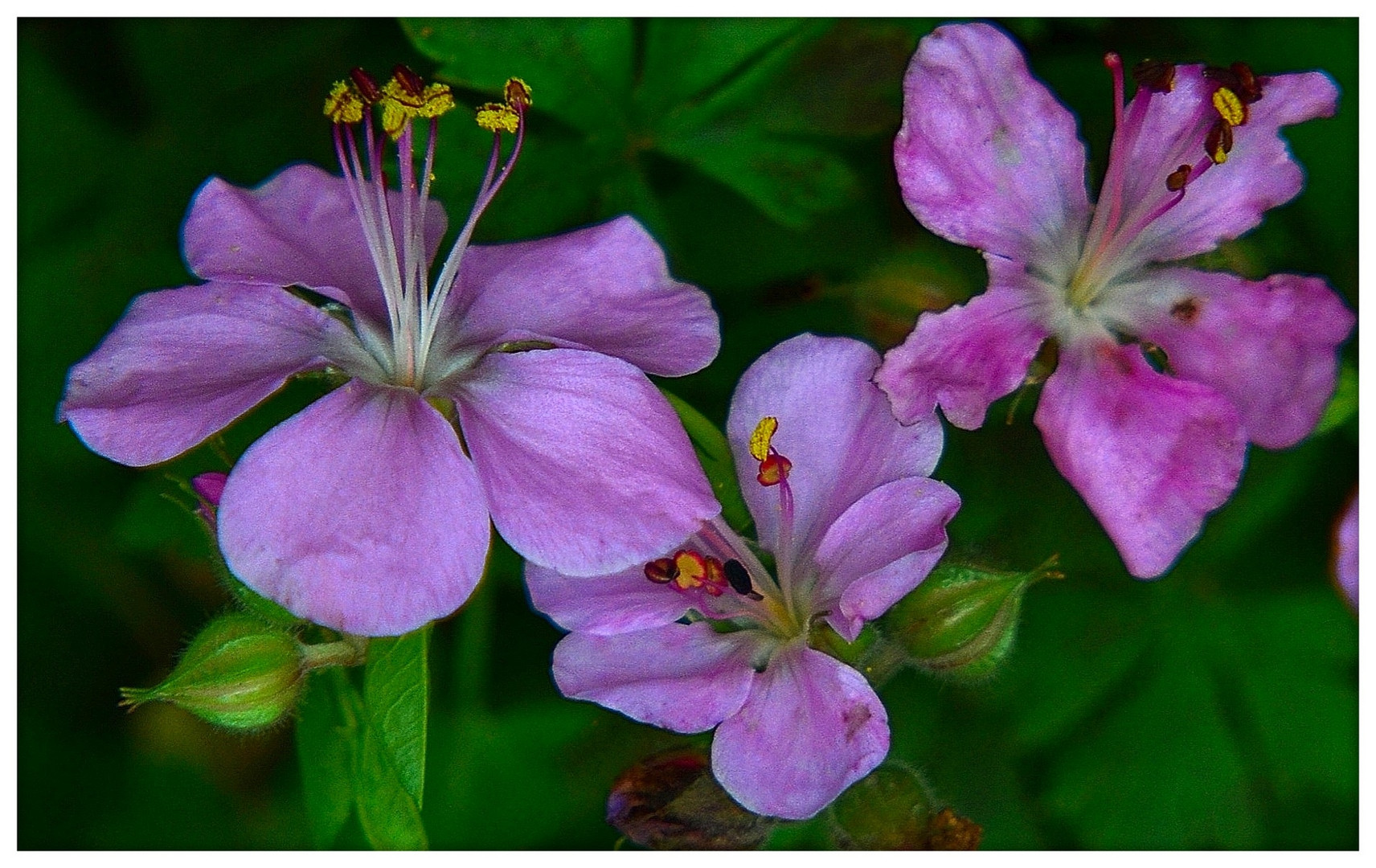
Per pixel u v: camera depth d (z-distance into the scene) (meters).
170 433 0.18
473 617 0.20
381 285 0.19
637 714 0.18
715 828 0.18
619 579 0.18
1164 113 0.19
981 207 0.19
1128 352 0.19
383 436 0.18
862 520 0.18
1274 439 0.19
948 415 0.18
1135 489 0.18
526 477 0.18
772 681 0.18
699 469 0.18
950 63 0.19
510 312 0.19
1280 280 0.19
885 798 0.19
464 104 0.20
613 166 0.20
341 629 0.18
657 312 0.19
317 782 0.19
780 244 0.20
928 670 0.19
